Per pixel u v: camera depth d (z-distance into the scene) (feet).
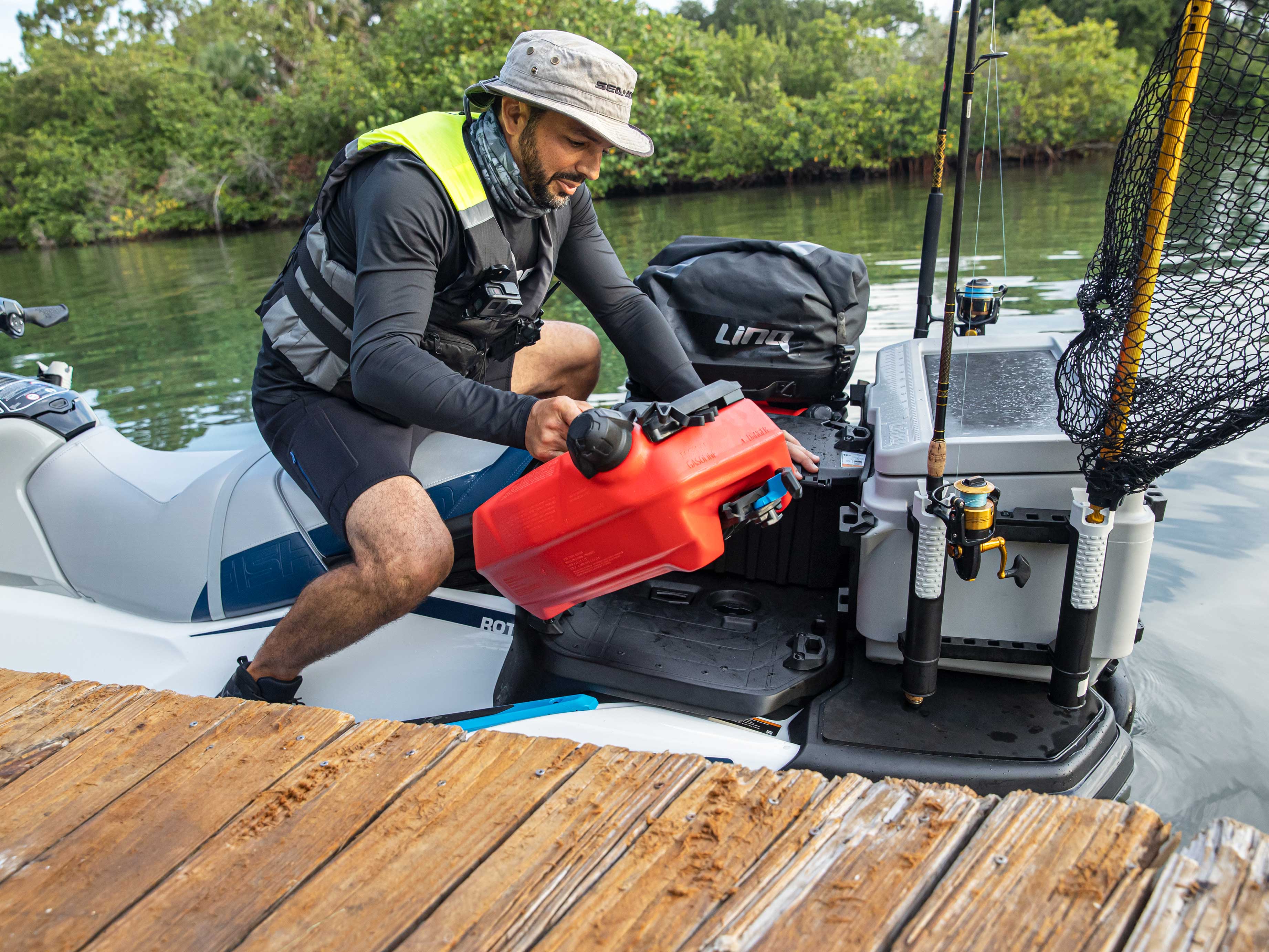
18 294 37.60
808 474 6.22
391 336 5.65
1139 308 4.46
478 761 4.33
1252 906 3.19
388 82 73.15
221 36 113.60
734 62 86.58
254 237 63.98
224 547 6.68
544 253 6.53
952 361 6.48
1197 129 4.42
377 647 6.59
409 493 5.88
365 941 3.43
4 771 4.48
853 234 31.83
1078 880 3.41
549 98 5.59
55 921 3.61
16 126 93.40
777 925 3.36
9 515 7.11
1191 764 5.98
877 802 3.89
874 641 5.83
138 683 6.70
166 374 19.34
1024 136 63.21
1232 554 8.61
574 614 6.33
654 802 4.00
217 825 4.05
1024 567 5.22
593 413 4.84
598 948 3.33
